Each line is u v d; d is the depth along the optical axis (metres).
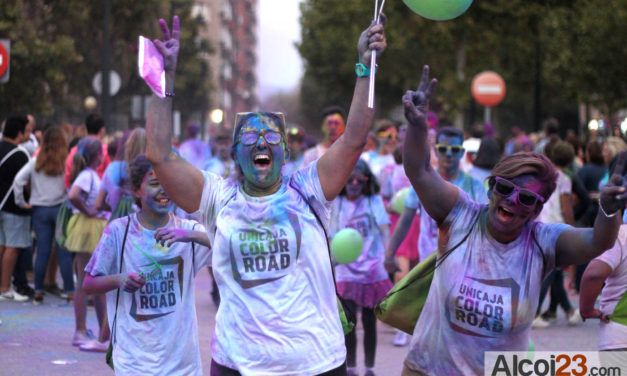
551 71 50.06
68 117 55.09
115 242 9.50
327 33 71.94
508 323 7.38
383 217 14.25
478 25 43.47
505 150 31.95
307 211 7.41
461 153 13.95
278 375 7.18
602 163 21.53
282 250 7.29
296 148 24.66
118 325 9.46
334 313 7.43
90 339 15.42
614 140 21.33
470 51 48.12
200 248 9.49
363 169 14.23
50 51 45.50
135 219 9.59
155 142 7.51
